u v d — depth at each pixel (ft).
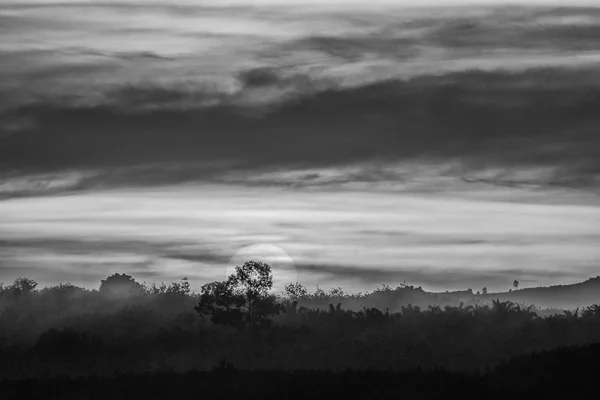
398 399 185.78
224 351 299.58
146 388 200.64
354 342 311.27
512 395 185.37
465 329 333.42
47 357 292.20
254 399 189.16
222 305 337.72
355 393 191.01
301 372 217.97
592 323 327.67
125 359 287.07
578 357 205.98
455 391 189.47
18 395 197.47
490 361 268.21
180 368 270.05
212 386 201.16
